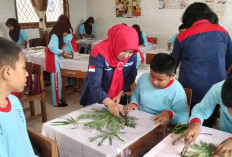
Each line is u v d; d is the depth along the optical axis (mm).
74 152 1117
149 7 5426
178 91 1440
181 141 1086
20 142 876
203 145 1046
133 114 1388
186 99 1480
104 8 6293
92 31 6570
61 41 3215
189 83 1665
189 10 1639
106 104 1396
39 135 1060
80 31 6508
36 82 2748
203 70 1613
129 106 1483
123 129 1193
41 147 1066
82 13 6688
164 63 1336
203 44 1574
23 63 841
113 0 6023
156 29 5457
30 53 3875
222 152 958
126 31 1409
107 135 1125
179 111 1434
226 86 924
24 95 2752
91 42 5219
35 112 3260
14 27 4719
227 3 4328
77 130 1180
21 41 4824
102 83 1613
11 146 833
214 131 1171
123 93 1727
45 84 4457
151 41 5004
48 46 3150
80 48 4938
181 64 1722
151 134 1195
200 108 1255
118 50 1407
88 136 1119
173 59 1377
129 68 1651
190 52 1614
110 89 1607
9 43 804
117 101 1618
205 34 1575
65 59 3273
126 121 1263
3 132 807
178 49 1696
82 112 1408
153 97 1494
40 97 2828
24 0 5242
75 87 4051
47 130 1227
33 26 5492
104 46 1488
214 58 1585
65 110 3311
